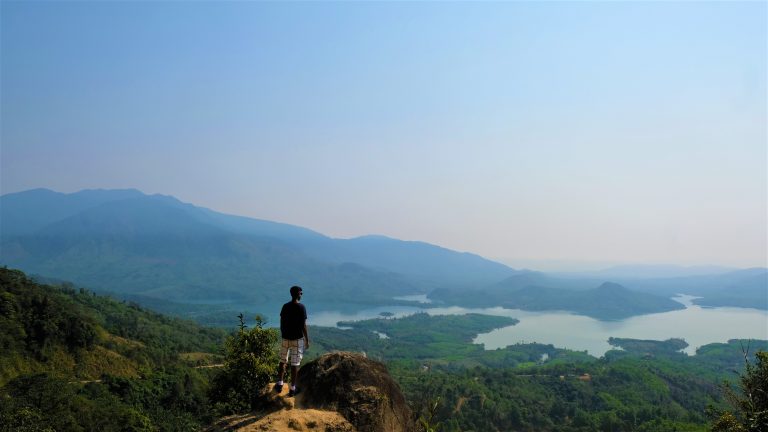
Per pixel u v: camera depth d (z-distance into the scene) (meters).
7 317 94.69
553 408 144.62
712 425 21.97
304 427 10.89
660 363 196.62
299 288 13.01
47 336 96.81
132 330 155.50
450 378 165.00
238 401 22.00
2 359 85.62
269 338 23.50
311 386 12.80
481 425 131.50
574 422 132.25
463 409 137.00
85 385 87.00
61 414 58.72
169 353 138.50
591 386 162.50
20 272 116.75
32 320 97.88
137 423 69.44
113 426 66.44
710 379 179.62
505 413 138.25
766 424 19.61
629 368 173.88
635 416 132.88
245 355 22.53
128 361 111.62
